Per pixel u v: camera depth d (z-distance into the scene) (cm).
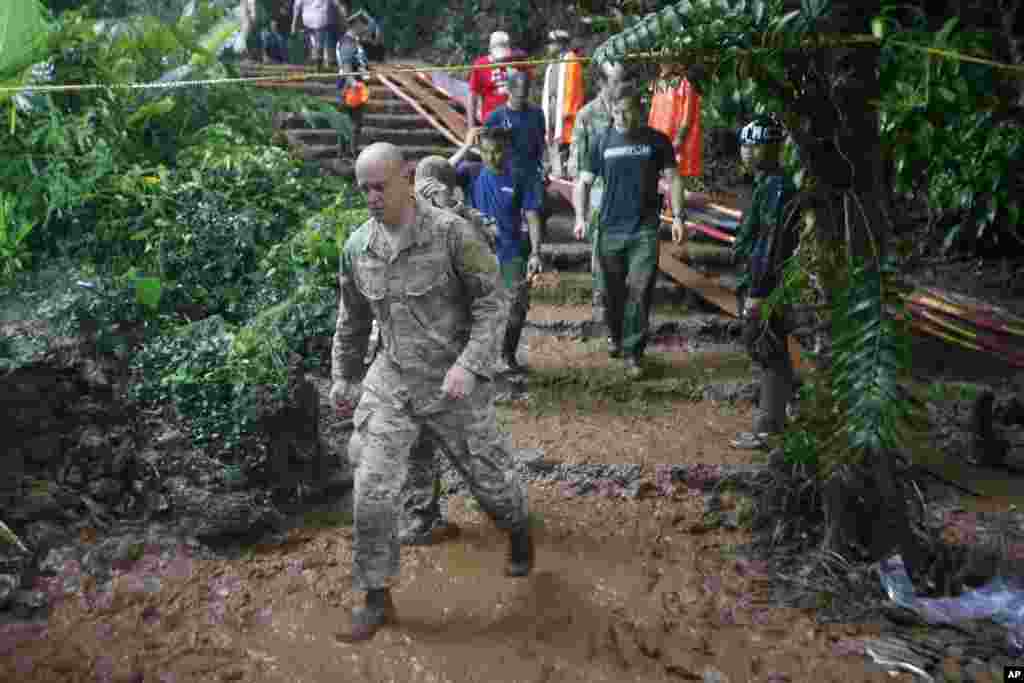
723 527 462
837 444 392
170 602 388
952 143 492
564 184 930
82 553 414
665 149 600
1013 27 595
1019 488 503
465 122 1120
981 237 893
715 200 1000
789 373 532
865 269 384
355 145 1016
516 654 357
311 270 622
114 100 723
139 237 616
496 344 366
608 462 514
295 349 585
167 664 348
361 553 363
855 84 386
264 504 446
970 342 704
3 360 461
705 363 661
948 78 392
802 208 431
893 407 367
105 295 538
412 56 1770
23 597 383
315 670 346
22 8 577
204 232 633
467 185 602
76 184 635
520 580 408
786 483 447
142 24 820
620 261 614
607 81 611
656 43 375
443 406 370
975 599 394
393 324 365
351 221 647
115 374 499
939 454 542
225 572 410
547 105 954
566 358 657
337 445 523
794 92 392
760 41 367
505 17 1680
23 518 421
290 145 937
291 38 1520
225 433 455
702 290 746
